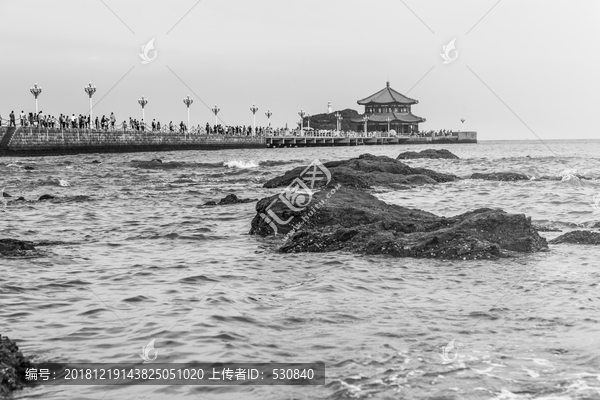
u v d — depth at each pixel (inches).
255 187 1658.5
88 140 3609.7
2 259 730.8
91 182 1883.6
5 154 3137.3
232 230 963.3
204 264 711.7
